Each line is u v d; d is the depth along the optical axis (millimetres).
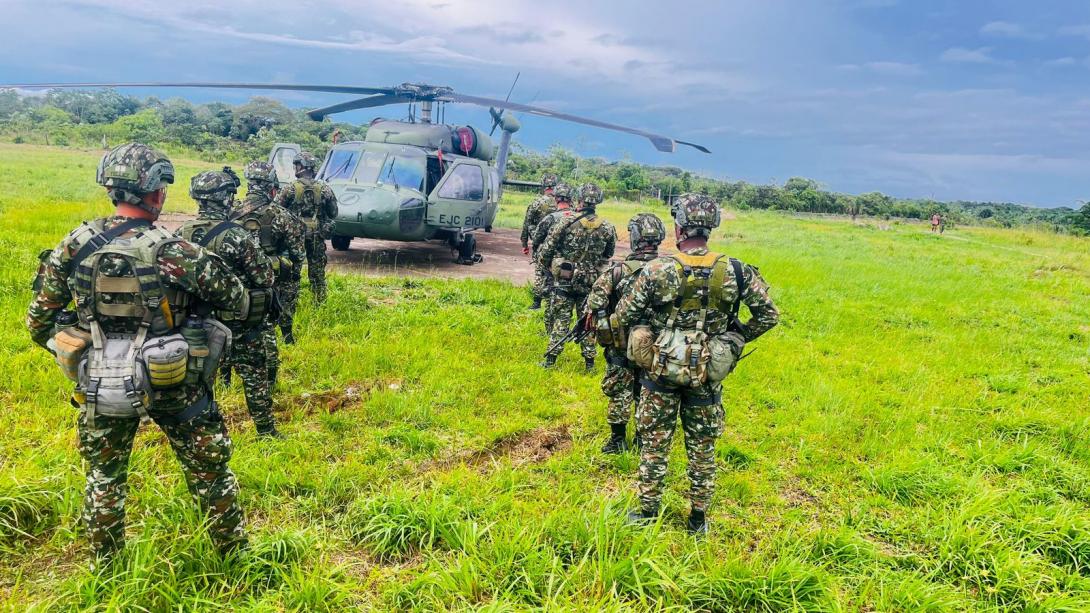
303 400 4723
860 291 10703
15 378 4445
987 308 10133
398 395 4793
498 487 3621
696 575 2922
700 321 3100
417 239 9938
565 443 4449
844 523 3561
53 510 3053
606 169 56875
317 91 9953
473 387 5176
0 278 6754
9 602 2521
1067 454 4805
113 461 2533
